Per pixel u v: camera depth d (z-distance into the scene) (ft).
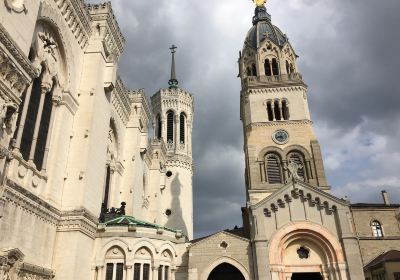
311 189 140.56
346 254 128.98
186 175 267.59
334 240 132.46
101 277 101.60
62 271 90.74
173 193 255.70
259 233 131.54
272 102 211.00
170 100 291.79
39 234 85.87
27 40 71.31
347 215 135.54
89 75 114.93
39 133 93.56
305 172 187.62
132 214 149.89
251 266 127.24
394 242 162.91
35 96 91.71
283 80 216.54
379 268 142.41
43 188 91.71
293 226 135.44
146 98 178.70
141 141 173.17
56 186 96.94
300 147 193.77
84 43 117.50
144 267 107.45
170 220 246.27
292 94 211.82
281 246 133.28
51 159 96.53
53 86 101.71
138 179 163.02
